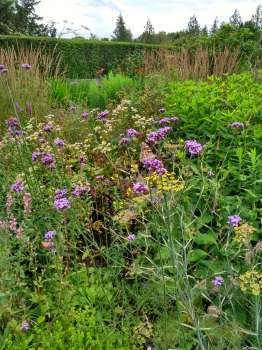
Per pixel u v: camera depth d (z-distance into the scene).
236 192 3.24
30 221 2.70
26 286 2.60
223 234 2.91
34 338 2.25
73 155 3.87
